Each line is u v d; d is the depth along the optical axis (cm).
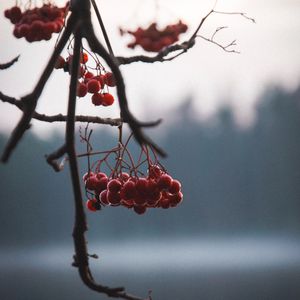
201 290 4997
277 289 4734
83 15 276
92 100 367
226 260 9344
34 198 11531
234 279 5603
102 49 270
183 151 11756
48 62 274
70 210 11694
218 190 11719
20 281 6372
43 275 7125
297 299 4338
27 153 11225
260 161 11575
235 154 11700
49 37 305
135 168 336
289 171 11488
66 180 11638
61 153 281
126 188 327
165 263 9169
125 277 6397
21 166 11325
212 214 11750
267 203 11544
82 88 364
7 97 316
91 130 338
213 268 7525
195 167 11762
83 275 282
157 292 5028
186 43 317
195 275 6319
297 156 11444
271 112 11575
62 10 308
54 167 281
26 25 303
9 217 11356
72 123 282
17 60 317
